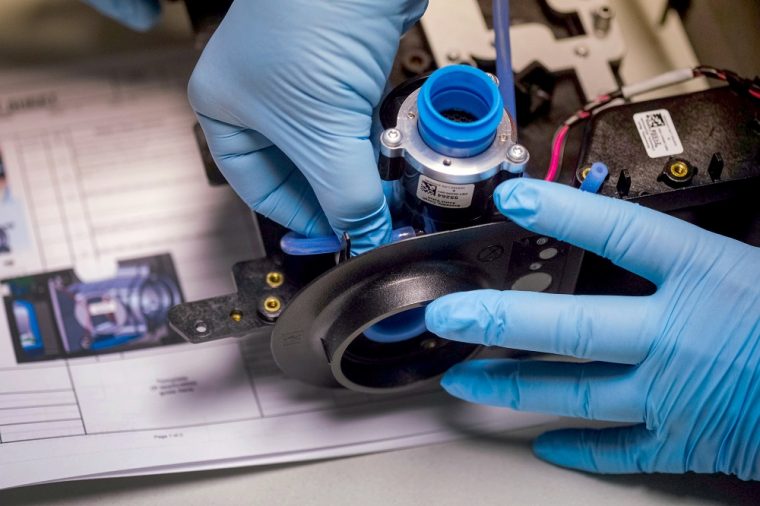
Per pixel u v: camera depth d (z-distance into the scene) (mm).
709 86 512
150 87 532
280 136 417
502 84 433
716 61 530
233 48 410
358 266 400
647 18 533
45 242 500
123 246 501
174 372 478
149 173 515
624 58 516
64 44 538
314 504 456
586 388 437
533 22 507
